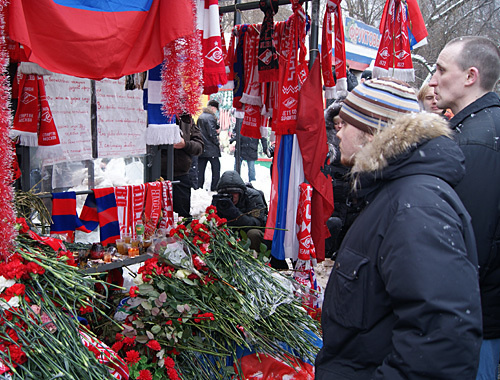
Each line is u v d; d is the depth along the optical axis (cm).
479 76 198
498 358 192
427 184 121
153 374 204
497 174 184
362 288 125
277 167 306
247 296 238
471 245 122
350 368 131
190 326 224
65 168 247
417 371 107
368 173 130
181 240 246
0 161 158
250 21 1326
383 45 313
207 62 246
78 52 186
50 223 226
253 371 230
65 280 182
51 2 176
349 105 141
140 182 295
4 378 147
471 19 1162
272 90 352
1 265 172
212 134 733
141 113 276
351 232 134
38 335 165
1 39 154
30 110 206
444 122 131
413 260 110
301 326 250
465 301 107
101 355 177
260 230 357
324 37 300
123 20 201
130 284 283
